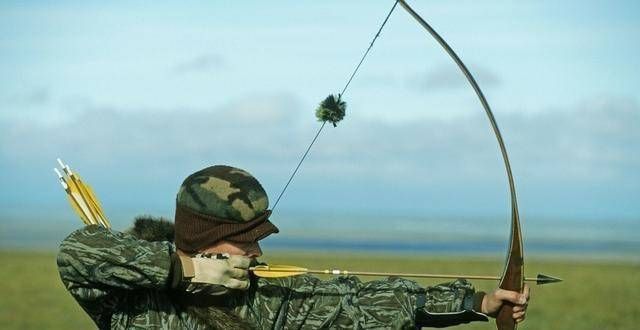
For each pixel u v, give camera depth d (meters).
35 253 62.62
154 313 5.80
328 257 62.34
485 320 6.05
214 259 5.67
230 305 5.88
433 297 6.07
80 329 20.78
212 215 5.76
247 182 5.86
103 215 6.27
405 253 82.62
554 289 34.72
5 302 26.23
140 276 5.60
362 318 6.02
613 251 119.25
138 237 6.19
